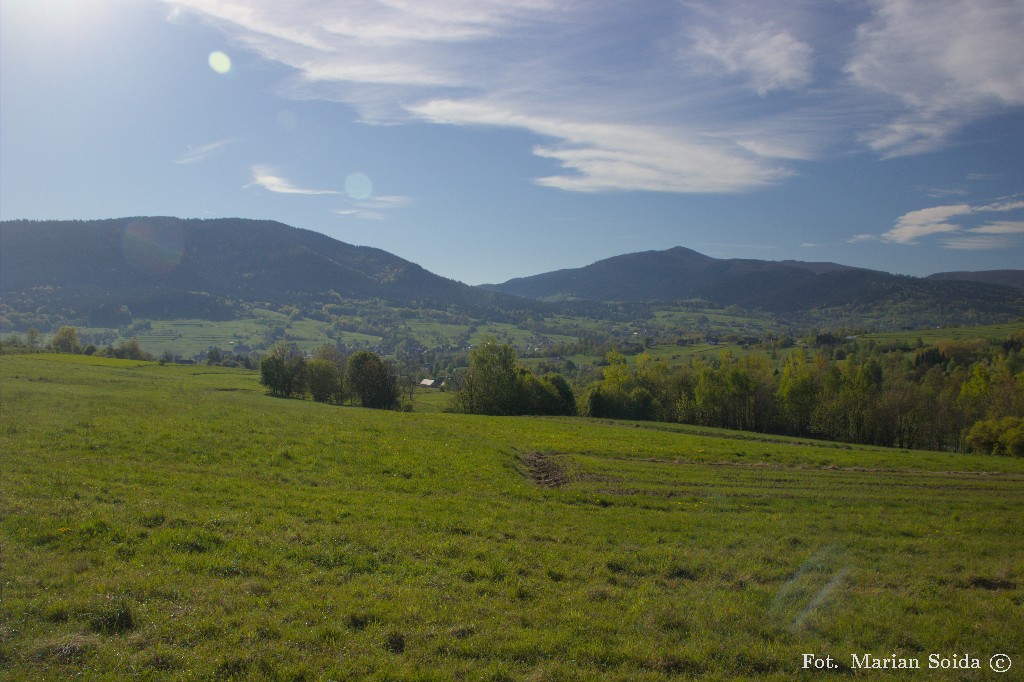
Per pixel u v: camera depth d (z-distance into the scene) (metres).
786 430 83.44
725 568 15.34
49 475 18.56
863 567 15.98
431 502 20.58
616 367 98.75
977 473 37.66
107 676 8.35
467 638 10.41
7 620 9.44
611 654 10.20
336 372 86.50
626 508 22.44
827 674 10.13
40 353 91.12
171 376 76.31
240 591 11.61
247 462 24.23
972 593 14.20
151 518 15.15
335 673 8.96
